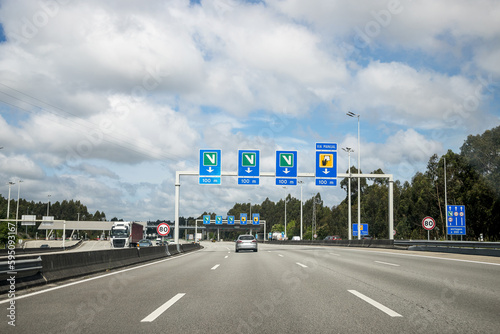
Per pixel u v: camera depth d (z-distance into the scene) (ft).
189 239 480.23
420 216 243.60
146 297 28.68
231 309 24.00
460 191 188.03
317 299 27.32
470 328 19.21
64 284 36.55
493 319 21.04
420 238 238.89
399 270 47.19
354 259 68.80
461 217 103.45
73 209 545.03
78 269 44.21
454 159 209.56
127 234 180.45
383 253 90.27
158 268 54.90
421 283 35.19
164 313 22.88
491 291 30.37
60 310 23.93
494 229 173.27
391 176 114.11
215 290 32.09
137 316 22.11
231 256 86.94
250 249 110.52
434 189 230.68
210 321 20.84
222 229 349.20
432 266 52.19
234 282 37.37
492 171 173.27
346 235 329.72
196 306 25.03
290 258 74.64
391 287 32.91
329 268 50.98
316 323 20.30
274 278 40.52
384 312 22.86
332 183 101.65
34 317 21.94
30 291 32.04
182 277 42.24
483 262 58.54
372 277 40.24
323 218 441.27
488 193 169.48
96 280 39.86
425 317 21.54
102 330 19.07
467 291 30.37
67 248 195.11
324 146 102.22
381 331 18.69
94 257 49.52
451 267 50.49
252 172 100.89
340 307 24.43
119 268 55.88
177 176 107.76
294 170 101.14
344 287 33.17
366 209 317.22
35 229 410.11
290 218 544.21
